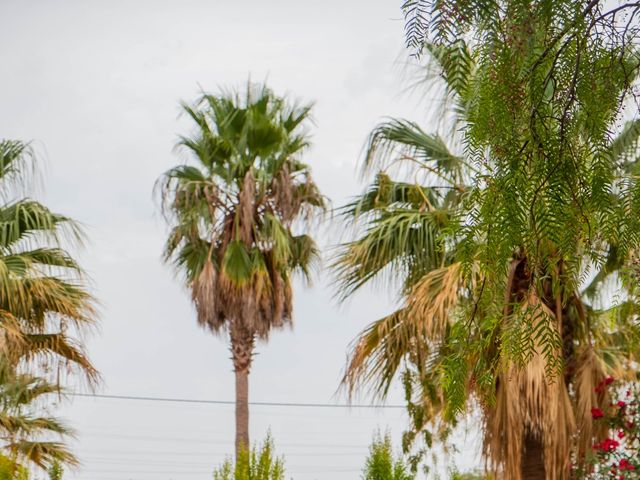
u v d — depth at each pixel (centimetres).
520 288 686
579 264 255
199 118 1770
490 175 240
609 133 238
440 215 1032
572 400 934
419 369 988
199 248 1762
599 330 934
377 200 1089
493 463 887
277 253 1722
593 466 926
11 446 1380
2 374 1291
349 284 1075
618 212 247
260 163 1783
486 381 272
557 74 236
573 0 227
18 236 1384
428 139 1033
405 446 1175
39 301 1374
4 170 1405
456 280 905
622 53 234
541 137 235
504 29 222
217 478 1369
